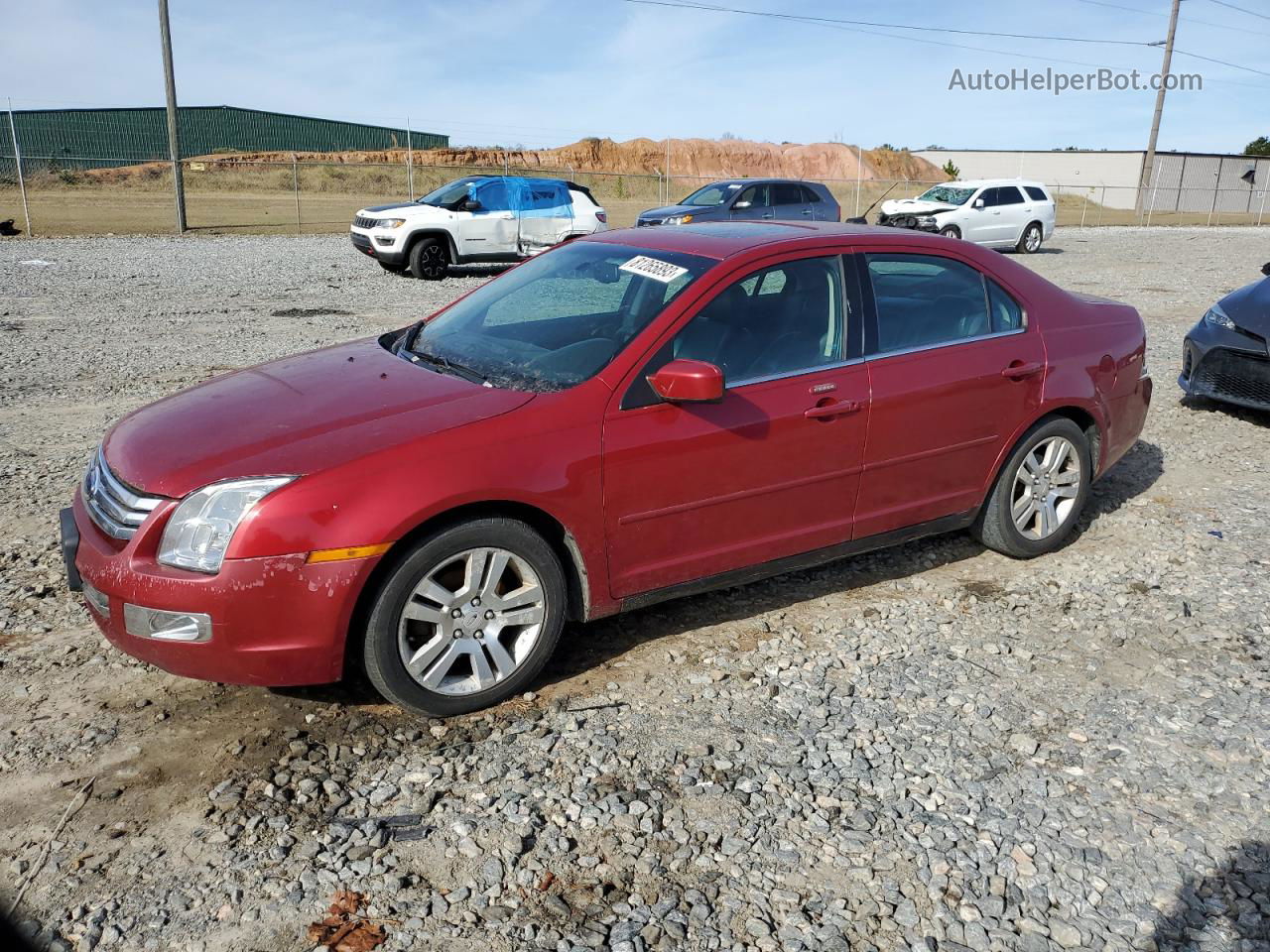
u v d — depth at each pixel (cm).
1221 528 529
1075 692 362
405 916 246
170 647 298
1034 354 452
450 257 1585
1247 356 717
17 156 2159
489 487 316
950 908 255
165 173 4303
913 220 2205
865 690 360
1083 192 5616
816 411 384
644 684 360
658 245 417
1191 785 308
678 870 265
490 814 284
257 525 292
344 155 5466
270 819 279
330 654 307
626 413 346
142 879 256
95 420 679
